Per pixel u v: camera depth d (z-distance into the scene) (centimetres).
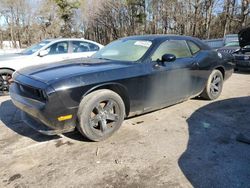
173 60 397
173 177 264
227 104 511
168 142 343
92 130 334
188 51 471
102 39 4116
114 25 3772
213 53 521
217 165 286
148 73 381
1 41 3847
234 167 282
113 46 459
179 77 434
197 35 2788
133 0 3422
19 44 3956
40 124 329
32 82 314
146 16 3416
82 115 322
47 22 3916
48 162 297
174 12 2848
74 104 312
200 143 339
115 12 3656
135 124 406
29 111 317
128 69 361
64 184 255
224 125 400
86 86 318
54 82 300
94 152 318
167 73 410
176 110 473
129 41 448
